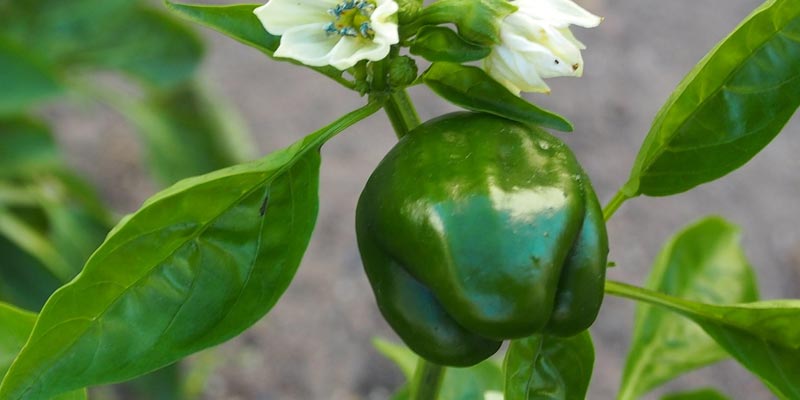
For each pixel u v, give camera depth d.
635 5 1.99
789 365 0.63
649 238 1.62
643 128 1.77
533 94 1.80
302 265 1.60
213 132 1.39
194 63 1.34
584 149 1.73
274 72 1.88
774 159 1.76
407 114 0.62
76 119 1.79
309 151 0.59
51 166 1.23
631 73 1.86
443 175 0.57
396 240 0.58
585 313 0.58
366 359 1.51
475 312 0.56
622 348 1.50
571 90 1.81
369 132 1.78
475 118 0.59
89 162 1.72
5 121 1.21
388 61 0.60
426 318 0.58
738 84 0.62
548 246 0.56
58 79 1.09
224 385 1.48
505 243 0.56
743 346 0.63
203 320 0.60
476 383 0.76
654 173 0.64
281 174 0.59
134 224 0.57
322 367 1.51
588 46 1.90
